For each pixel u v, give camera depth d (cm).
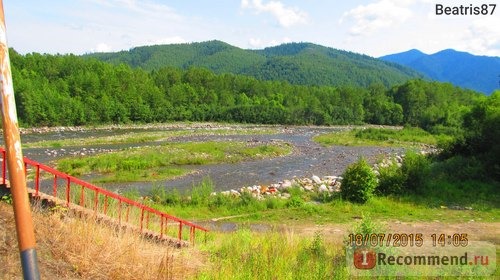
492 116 3108
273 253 1091
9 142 309
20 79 7950
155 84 11700
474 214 2061
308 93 13838
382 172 2577
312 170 3731
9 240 737
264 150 4697
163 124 9438
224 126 9412
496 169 2661
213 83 12900
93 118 8425
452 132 7481
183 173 3419
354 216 2070
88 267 765
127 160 3653
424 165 2586
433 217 1997
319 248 1182
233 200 2417
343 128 10256
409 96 12550
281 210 2231
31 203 979
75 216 995
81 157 3862
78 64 10844
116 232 1016
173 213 2116
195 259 1012
